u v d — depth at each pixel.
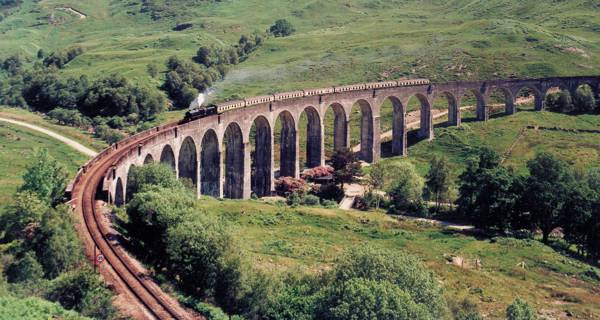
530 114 167.62
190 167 103.12
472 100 184.00
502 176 101.50
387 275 53.28
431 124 157.62
